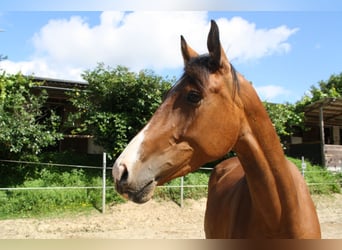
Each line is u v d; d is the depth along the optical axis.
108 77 10.45
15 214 8.16
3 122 8.82
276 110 12.81
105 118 10.02
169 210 9.12
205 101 1.80
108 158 10.52
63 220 7.90
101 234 7.11
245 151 1.95
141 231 7.45
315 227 2.12
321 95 15.83
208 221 3.19
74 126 10.96
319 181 12.22
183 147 1.81
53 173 9.98
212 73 1.86
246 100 1.93
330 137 19.86
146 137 1.79
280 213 1.95
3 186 9.18
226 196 2.90
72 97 11.08
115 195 9.27
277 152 1.97
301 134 18.98
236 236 2.29
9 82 9.65
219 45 1.82
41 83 10.06
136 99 10.20
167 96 1.93
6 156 9.78
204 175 11.16
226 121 1.83
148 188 1.74
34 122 9.80
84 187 8.59
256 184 1.95
